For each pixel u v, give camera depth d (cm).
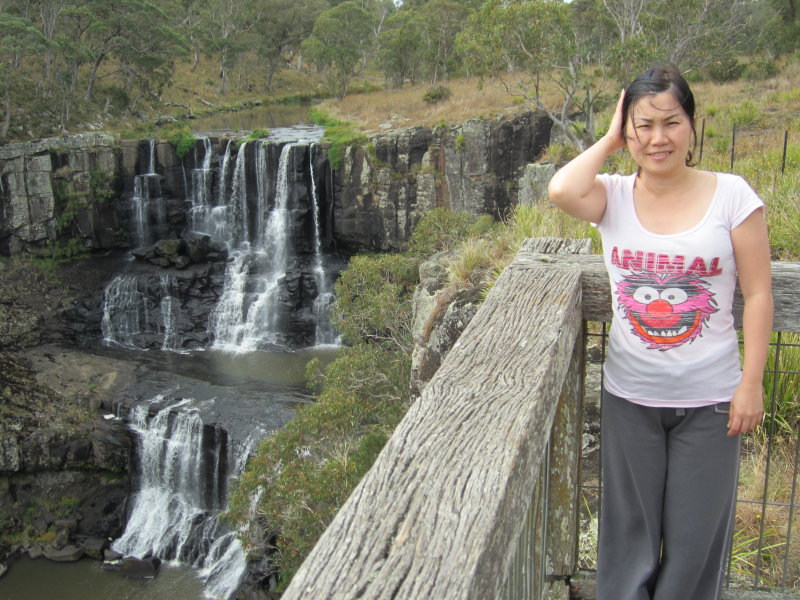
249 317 3016
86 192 3234
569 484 233
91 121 4138
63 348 2797
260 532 1602
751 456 428
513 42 2553
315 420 1409
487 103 3291
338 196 3123
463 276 949
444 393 152
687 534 199
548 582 240
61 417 2345
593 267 227
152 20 4541
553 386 170
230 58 6150
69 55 3959
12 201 3127
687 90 179
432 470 124
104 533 2241
